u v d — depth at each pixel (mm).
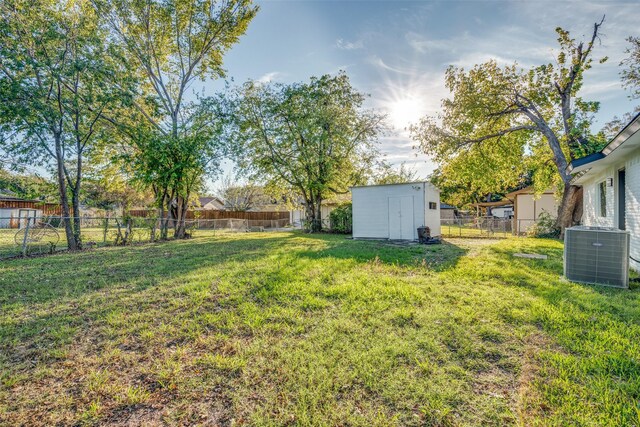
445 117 14039
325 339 2938
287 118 17797
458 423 1827
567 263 5129
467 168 14320
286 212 33906
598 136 12805
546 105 12961
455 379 2270
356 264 6652
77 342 3031
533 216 18469
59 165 10781
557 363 2434
